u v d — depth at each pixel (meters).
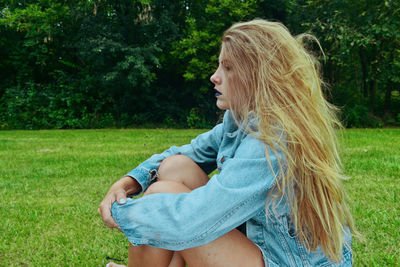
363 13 13.95
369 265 1.78
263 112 1.01
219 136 1.46
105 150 6.77
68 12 15.99
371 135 9.28
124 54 15.05
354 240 2.07
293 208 1.02
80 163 5.13
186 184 1.32
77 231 2.40
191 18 15.94
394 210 2.57
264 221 1.08
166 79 17.84
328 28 13.90
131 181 1.37
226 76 1.12
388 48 15.10
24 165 5.09
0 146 7.70
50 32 15.84
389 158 4.87
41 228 2.45
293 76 1.03
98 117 16.69
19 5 17.36
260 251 1.07
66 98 16.16
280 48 1.05
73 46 16.20
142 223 1.04
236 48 1.08
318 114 1.03
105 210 1.13
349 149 6.03
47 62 17.33
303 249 1.07
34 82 17.66
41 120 15.98
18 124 15.77
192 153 1.52
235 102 1.12
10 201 3.15
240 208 0.98
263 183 0.98
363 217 2.44
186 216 0.99
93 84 16.69
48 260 1.97
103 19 15.50
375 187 3.24
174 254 1.14
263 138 0.99
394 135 9.26
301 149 0.98
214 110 16.75
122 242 2.21
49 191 3.50
